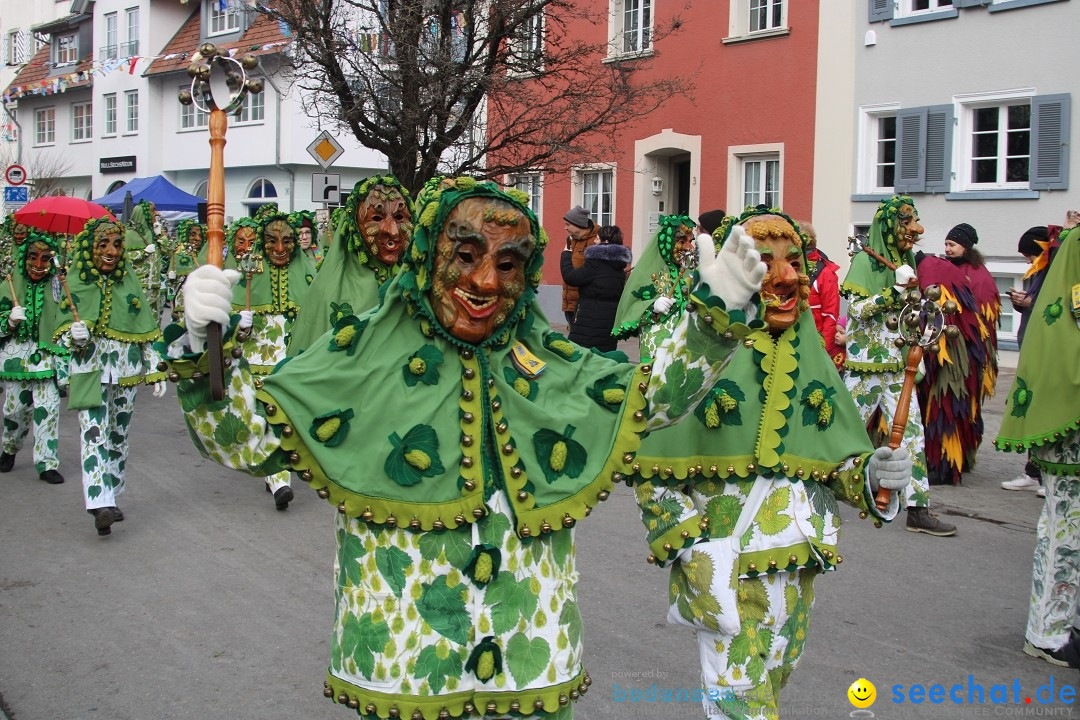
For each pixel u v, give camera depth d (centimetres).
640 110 1593
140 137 3425
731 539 344
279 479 787
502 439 272
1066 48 1421
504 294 273
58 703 457
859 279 727
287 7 1242
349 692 271
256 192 3005
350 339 272
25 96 3938
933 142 1568
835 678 478
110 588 609
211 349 250
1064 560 488
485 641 266
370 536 269
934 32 1554
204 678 484
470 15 1260
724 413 344
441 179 294
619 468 281
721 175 1841
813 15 1689
